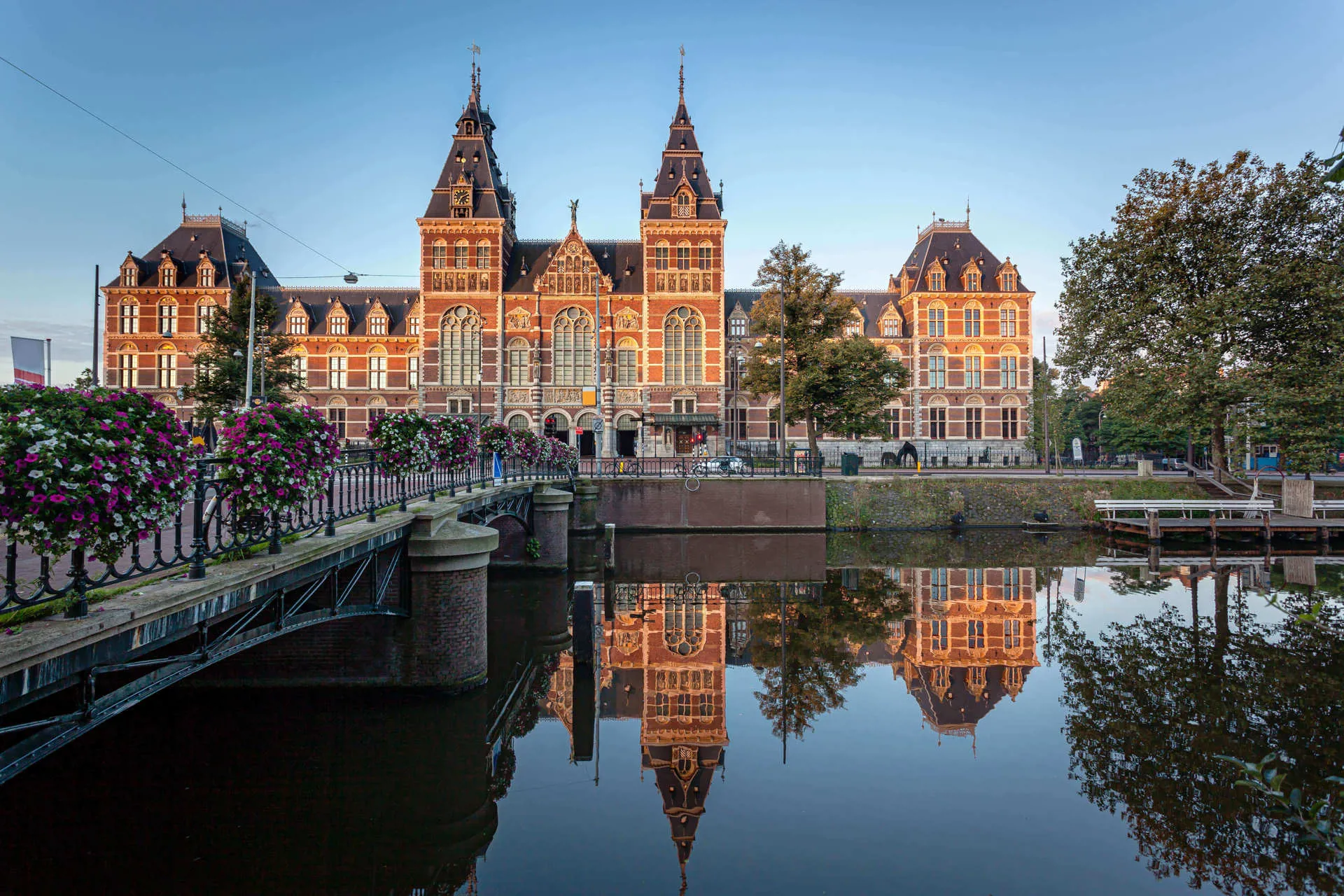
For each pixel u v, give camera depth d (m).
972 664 14.70
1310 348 27.91
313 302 54.81
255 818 8.97
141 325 51.00
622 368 48.03
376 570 10.73
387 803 9.39
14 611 5.02
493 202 47.69
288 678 12.03
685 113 49.75
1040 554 28.11
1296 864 7.72
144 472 5.27
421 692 11.98
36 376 11.91
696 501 33.81
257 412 7.76
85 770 9.97
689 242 47.72
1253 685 13.02
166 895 7.51
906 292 56.16
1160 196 31.03
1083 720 11.69
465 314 47.06
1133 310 31.11
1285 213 28.64
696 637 17.31
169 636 6.03
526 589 22.08
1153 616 18.12
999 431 53.88
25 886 7.61
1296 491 30.58
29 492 4.60
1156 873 7.61
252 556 7.65
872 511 34.75
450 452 14.71
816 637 17.11
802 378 36.66
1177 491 34.97
